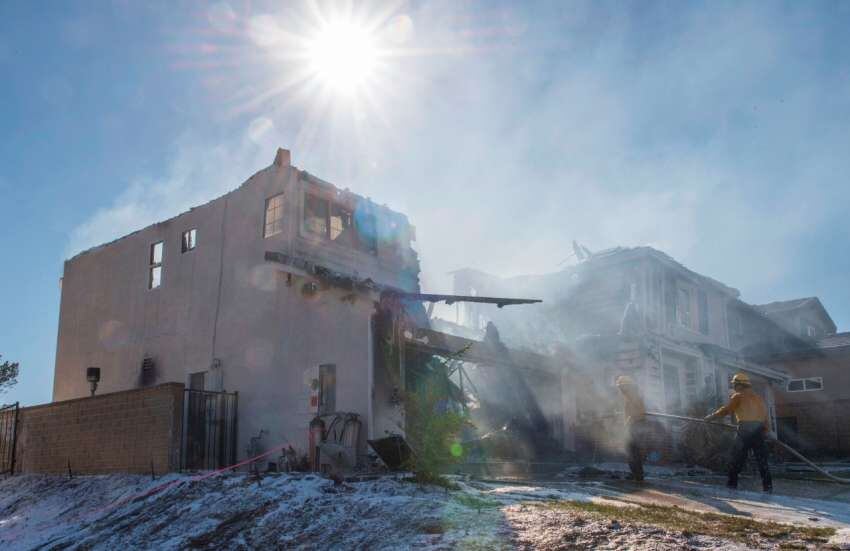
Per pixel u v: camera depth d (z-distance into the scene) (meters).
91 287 19.66
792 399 27.08
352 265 16.27
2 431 15.86
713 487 10.07
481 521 6.39
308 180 15.46
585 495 8.11
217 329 15.75
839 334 30.44
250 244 15.52
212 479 9.91
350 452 11.80
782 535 5.71
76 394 19.11
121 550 8.41
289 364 14.02
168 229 17.80
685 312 23.36
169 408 11.84
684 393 19.69
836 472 14.74
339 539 6.65
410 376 13.44
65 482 12.93
